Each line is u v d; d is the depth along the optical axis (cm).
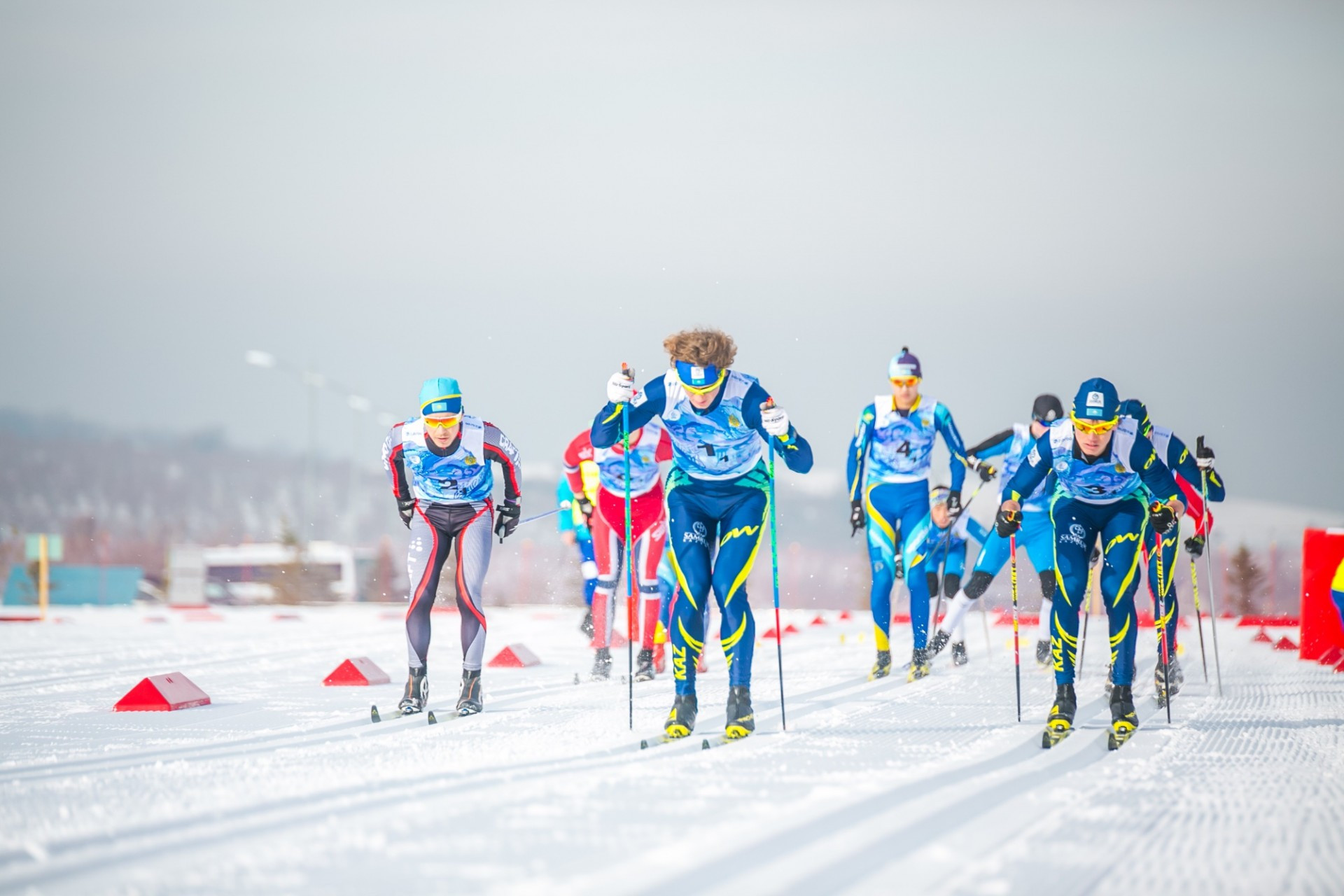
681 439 1908
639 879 1023
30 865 1089
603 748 1730
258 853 1122
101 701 2506
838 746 1762
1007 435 3064
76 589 9125
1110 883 1039
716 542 1992
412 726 2033
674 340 1891
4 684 2883
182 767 1605
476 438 2214
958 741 1806
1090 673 2939
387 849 1132
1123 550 1981
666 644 3044
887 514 2858
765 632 4606
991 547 3064
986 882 1034
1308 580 3431
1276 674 3008
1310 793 1430
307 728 2027
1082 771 1584
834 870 1058
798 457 1872
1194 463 2212
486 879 1030
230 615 6556
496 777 1487
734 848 1114
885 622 2842
